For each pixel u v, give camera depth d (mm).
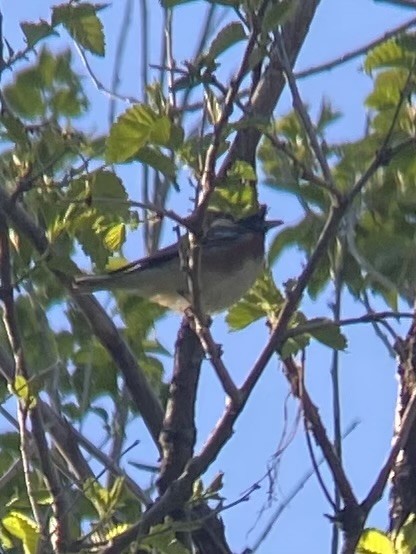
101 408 10883
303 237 10281
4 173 8641
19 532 8172
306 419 8047
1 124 8383
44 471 7918
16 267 9172
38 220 8688
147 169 10375
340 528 7750
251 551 8641
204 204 7656
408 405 8180
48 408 9656
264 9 7535
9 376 9328
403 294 9914
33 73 10523
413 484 8750
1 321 10508
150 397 9844
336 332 8281
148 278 11781
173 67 9156
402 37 9375
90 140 9562
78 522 9234
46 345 10156
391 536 8195
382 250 9945
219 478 8203
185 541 9000
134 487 9375
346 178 10172
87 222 8258
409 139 7848
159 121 7801
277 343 7867
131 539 7801
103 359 11016
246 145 9398
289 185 10109
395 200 10188
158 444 9719
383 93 10055
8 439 10766
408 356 9133
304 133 9703
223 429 7812
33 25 8531
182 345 9898
